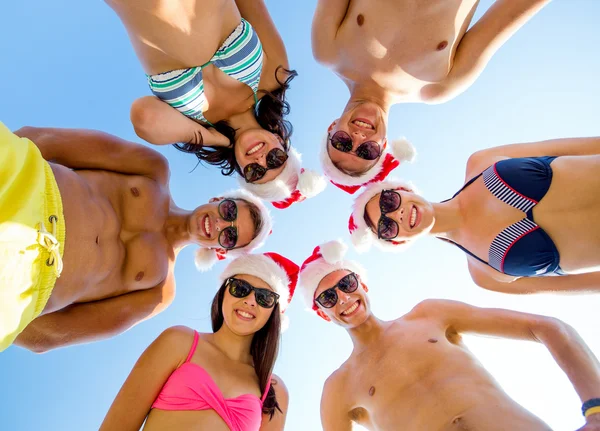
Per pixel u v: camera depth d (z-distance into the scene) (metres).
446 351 1.14
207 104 1.09
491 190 1.12
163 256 1.15
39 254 0.72
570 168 1.04
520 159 1.11
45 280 0.74
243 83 1.10
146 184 1.12
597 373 0.96
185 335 1.01
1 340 0.68
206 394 0.90
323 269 1.28
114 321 1.06
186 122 1.05
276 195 1.22
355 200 1.30
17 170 0.68
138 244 1.08
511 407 0.98
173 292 1.22
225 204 1.16
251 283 1.12
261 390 1.05
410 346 1.18
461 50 1.18
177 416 0.87
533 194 1.05
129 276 1.06
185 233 1.20
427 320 1.26
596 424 0.84
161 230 1.18
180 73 0.99
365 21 1.09
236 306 1.08
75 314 1.01
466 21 1.13
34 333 0.95
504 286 1.21
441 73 1.17
